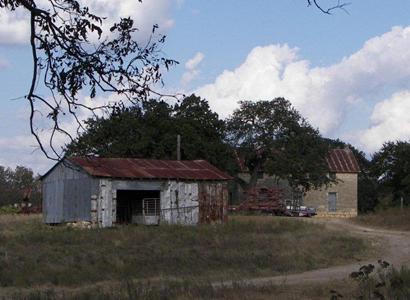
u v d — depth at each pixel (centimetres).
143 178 4016
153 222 4175
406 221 4341
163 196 4141
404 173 8169
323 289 1659
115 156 5366
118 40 719
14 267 2261
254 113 6850
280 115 6825
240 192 7275
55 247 2752
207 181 4306
